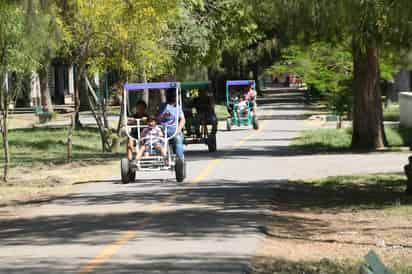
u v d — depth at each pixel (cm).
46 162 4547
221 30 7200
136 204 2705
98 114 5762
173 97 3294
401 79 9762
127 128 3288
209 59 7631
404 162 3991
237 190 3044
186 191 3030
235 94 7225
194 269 1656
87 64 4912
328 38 4016
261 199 2783
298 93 15600
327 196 2941
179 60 6806
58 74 12569
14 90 3869
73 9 4297
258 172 3694
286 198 2902
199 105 4903
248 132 6775
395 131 6053
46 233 2183
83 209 2638
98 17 4362
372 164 3950
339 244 2038
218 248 1897
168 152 3281
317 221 2402
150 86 3291
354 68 4750
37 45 3369
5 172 3725
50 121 8912
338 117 7300
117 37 4462
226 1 7094
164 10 4553
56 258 1812
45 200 2953
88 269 1678
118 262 1747
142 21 4466
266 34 8625
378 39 3434
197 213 2473
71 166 4288
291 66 6762
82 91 11069
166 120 3281
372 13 2466
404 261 1812
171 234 2098
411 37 2595
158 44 5459
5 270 1688
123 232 2147
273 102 12538
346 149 4797
